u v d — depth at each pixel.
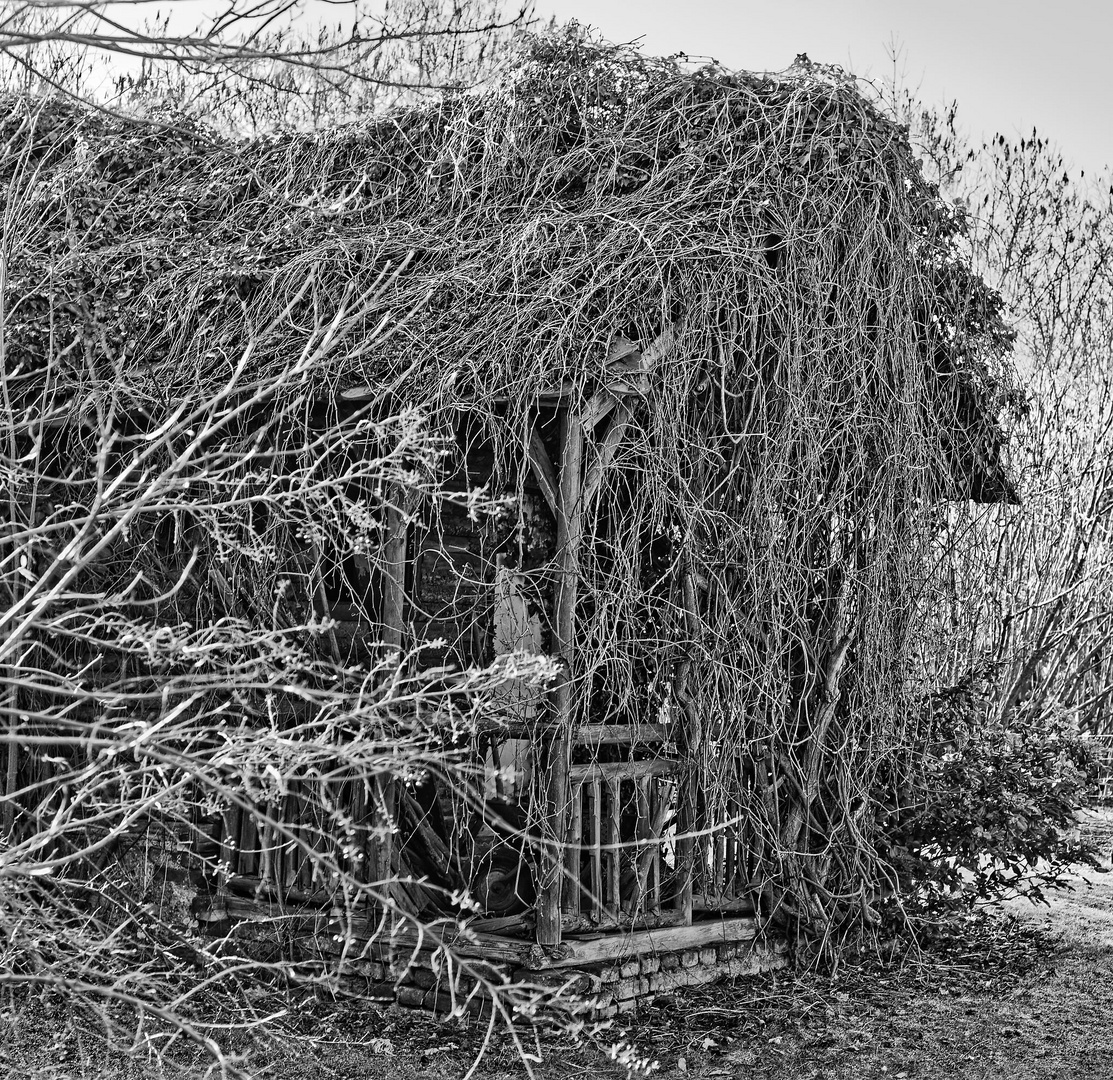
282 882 7.87
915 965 8.55
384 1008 7.36
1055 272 18.00
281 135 10.16
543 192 8.63
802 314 7.94
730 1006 7.49
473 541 7.91
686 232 7.55
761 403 7.73
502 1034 6.94
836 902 8.32
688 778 7.62
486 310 7.45
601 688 7.68
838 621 8.34
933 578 9.16
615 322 7.11
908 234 8.81
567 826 7.08
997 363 9.84
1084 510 16.25
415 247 8.27
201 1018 6.97
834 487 8.21
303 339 7.88
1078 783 9.67
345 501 4.27
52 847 8.25
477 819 7.96
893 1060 6.79
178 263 8.92
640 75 8.88
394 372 7.36
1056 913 10.30
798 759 8.27
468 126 9.12
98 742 3.23
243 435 7.68
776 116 8.30
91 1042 6.34
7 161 9.63
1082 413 17.02
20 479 5.21
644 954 7.42
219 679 3.76
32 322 8.05
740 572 7.72
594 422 7.11
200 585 7.83
